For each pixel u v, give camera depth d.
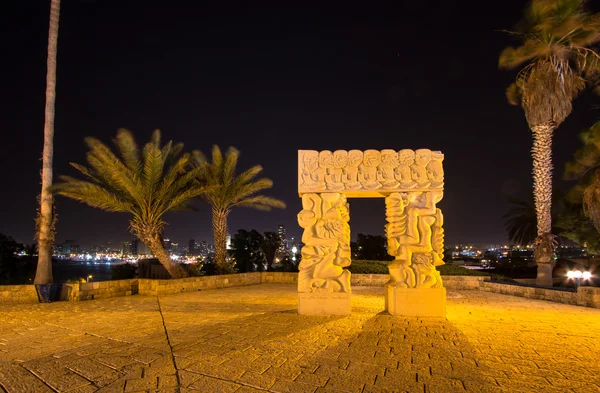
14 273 22.69
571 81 13.79
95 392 4.03
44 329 7.11
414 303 8.13
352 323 7.39
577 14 13.01
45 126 13.27
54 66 13.55
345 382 4.34
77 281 12.72
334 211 8.41
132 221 14.05
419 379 4.46
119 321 7.90
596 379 4.52
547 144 14.53
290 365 4.89
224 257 17.25
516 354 5.49
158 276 17.66
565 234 18.41
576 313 9.48
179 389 4.11
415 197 8.41
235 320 7.78
